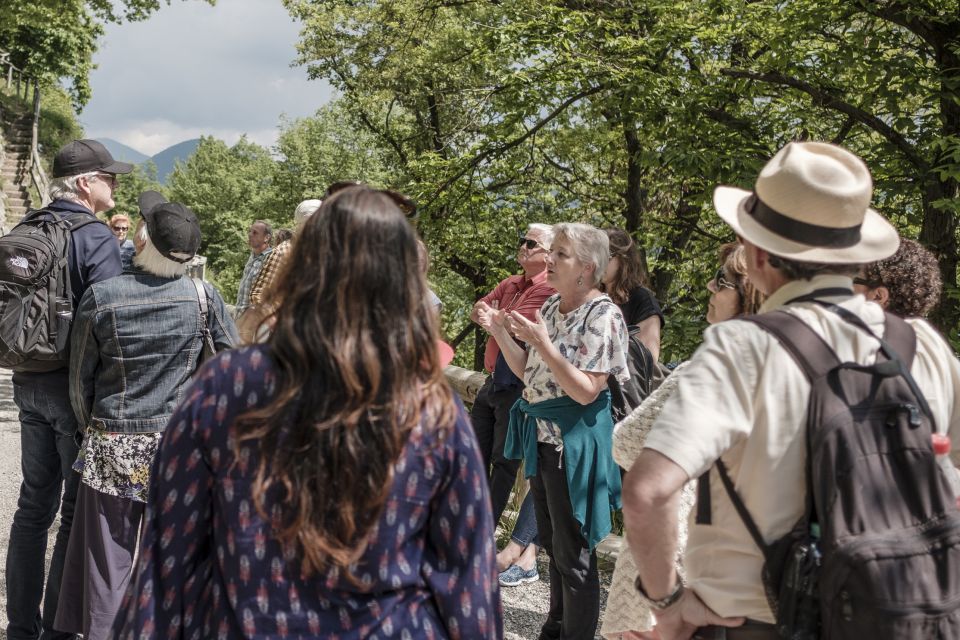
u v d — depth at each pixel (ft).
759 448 4.75
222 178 175.42
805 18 29.14
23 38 112.98
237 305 19.62
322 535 4.20
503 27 36.45
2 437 21.79
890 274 6.95
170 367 9.12
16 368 9.81
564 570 9.87
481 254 58.80
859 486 4.50
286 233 21.98
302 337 4.25
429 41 54.65
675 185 45.11
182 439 4.41
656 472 4.67
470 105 43.73
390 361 4.33
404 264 4.45
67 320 9.75
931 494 4.58
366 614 4.32
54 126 108.47
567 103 38.01
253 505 4.27
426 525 4.57
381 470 4.26
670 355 32.07
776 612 4.74
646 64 34.53
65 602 9.33
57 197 10.30
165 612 4.44
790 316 4.96
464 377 18.84
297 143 105.50
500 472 14.11
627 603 7.63
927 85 28.86
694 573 5.14
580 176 55.77
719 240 39.83
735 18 32.42
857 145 35.19
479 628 4.56
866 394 4.69
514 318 9.29
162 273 9.18
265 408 4.25
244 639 4.25
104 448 9.01
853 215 5.06
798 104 32.89
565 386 9.26
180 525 4.43
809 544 4.64
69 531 10.25
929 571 4.41
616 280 12.82
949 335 25.41
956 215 28.14
